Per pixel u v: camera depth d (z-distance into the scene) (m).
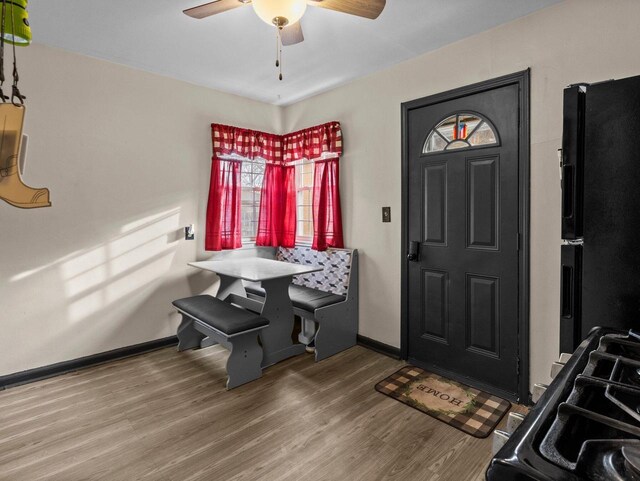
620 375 0.72
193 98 3.45
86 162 2.88
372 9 1.81
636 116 0.89
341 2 1.74
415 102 2.87
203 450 1.93
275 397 2.47
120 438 2.03
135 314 3.18
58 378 2.73
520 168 2.34
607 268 0.95
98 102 2.91
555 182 2.20
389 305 3.16
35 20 2.33
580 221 0.99
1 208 2.55
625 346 0.82
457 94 2.62
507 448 0.53
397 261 3.08
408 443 1.99
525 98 2.29
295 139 3.91
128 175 3.09
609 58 1.98
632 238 0.91
